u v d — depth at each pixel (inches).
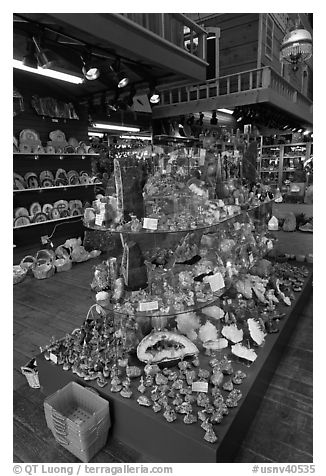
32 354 95.1
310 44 125.6
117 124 234.2
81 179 210.4
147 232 68.2
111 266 84.6
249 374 70.6
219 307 86.4
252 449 63.3
